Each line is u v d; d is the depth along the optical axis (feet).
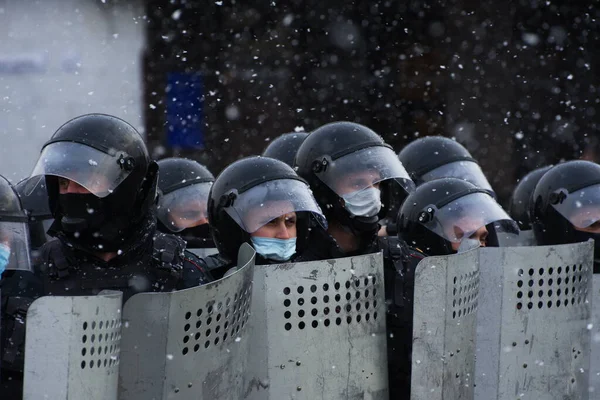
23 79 87.04
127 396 22.02
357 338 26.32
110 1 90.58
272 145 41.16
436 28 103.45
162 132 95.35
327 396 25.86
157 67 94.22
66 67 88.84
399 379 29.89
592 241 30.37
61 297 20.65
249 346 24.99
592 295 30.99
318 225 31.45
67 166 25.93
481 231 34.96
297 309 25.38
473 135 103.65
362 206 31.09
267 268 25.05
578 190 38.70
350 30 102.68
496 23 102.94
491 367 28.94
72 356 20.68
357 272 26.22
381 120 104.42
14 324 24.95
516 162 103.14
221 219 29.22
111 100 91.81
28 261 26.32
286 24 100.48
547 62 102.89
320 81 101.71
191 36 95.71
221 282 22.63
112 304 21.43
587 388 30.83
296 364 25.39
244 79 98.99
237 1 97.55
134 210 26.96
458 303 27.32
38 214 36.91
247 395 25.02
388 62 103.55
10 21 86.99
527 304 29.12
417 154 44.98
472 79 103.50
